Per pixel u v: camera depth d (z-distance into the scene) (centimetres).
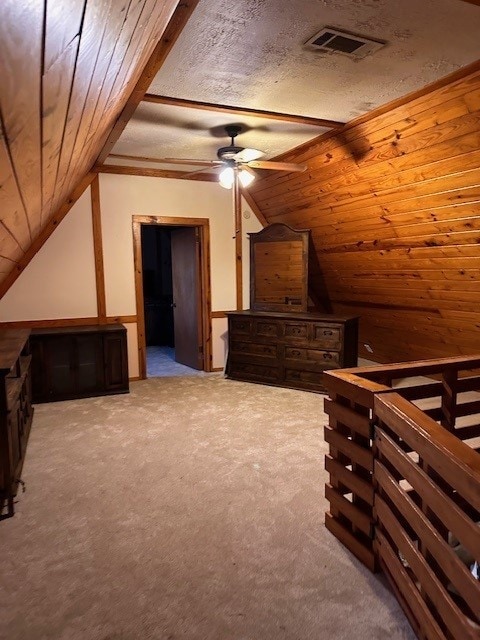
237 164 365
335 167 404
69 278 510
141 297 545
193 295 600
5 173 115
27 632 168
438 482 148
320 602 183
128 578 197
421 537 147
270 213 572
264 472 295
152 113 329
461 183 312
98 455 325
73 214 505
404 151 330
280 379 505
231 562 207
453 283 392
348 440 213
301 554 212
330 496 229
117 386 484
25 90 77
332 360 467
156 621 173
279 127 362
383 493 191
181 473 295
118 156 419
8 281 482
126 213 530
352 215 433
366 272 480
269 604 181
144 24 131
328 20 206
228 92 290
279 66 253
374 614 176
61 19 66
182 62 247
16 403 284
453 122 284
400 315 489
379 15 202
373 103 308
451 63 249
